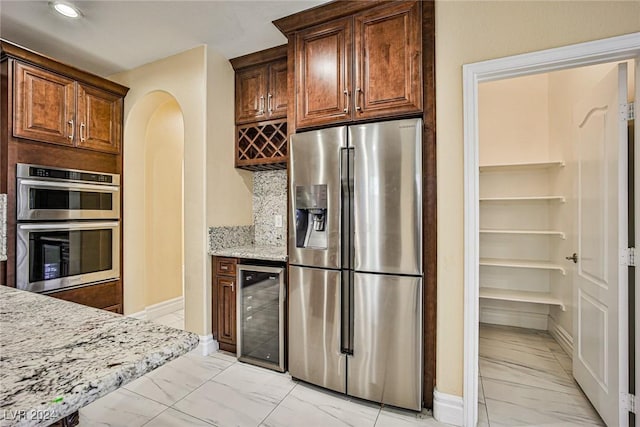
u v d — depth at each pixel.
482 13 1.68
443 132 1.76
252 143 2.80
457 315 1.73
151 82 2.87
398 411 1.85
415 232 1.76
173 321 3.35
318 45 2.11
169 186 3.64
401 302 1.79
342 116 2.02
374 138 1.85
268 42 2.54
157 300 3.46
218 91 2.70
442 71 1.76
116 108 2.97
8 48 2.21
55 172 2.49
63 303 1.08
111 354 0.67
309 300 2.06
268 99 2.71
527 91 3.18
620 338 1.56
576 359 2.12
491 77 1.69
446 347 1.75
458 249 1.73
